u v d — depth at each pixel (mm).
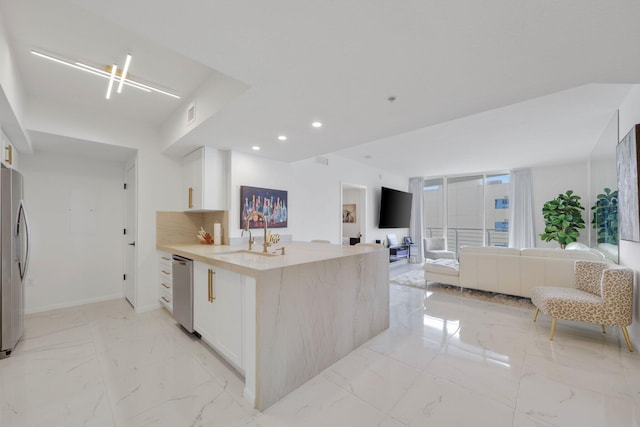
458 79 1879
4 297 2324
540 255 3725
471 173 7582
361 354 2398
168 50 2082
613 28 1329
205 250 2941
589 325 3047
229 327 2125
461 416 1621
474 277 4219
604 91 2744
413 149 5145
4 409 1685
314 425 1564
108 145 3322
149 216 3607
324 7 1230
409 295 4297
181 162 3914
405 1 1194
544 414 1634
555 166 6488
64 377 2031
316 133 2980
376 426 1549
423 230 8070
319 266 2141
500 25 1333
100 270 3949
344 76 1842
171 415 1644
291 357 1895
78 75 2428
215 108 2406
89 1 1186
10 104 1985
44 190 3535
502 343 2602
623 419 1587
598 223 4074
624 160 2676
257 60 1662
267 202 4039
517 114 3396
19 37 1903
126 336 2752
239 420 1606
